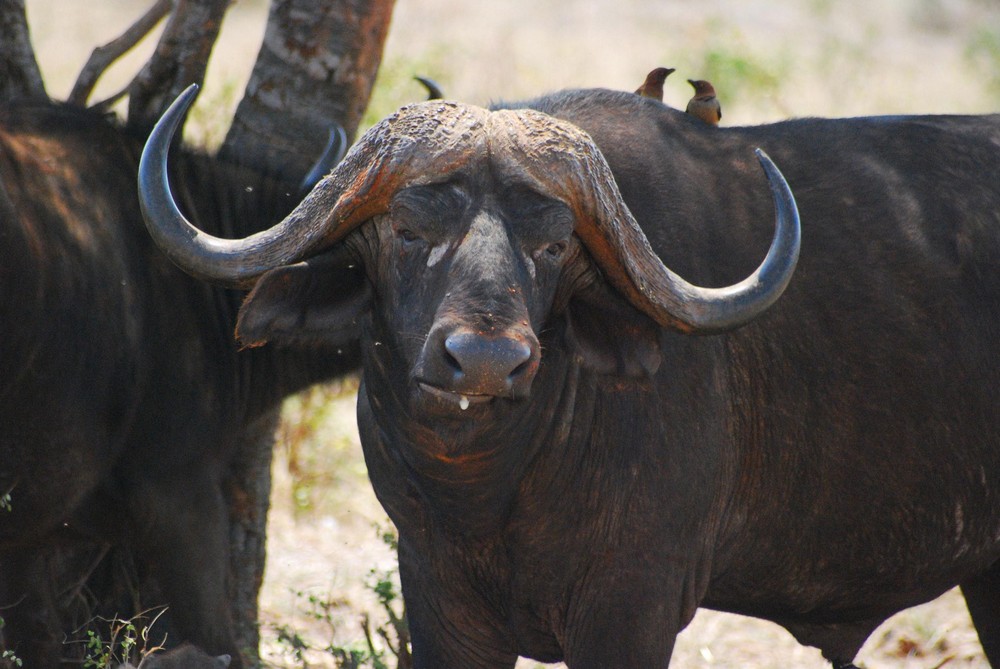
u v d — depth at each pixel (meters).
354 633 22.97
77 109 19.22
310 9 21.80
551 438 14.37
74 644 20.41
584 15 80.62
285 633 20.86
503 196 12.75
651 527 14.64
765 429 15.57
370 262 13.37
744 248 15.37
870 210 16.11
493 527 14.58
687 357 14.77
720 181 15.70
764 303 13.12
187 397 18.97
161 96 22.08
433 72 47.34
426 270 12.69
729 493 15.51
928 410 15.91
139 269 18.73
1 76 21.80
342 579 25.09
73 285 17.70
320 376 20.56
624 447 14.57
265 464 21.56
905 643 23.11
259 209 20.38
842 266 15.76
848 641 17.84
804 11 84.62
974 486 16.44
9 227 16.91
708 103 17.14
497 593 15.33
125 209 18.83
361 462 29.86
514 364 11.61
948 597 25.02
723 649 22.94
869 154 16.59
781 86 56.00
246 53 61.47
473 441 13.43
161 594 19.98
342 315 13.62
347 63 22.03
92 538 19.12
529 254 12.74
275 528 27.38
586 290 13.62
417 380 12.20
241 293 19.67
